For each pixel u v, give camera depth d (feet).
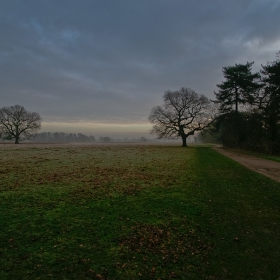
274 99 111.75
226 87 157.07
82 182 37.81
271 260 15.87
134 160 72.90
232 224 21.67
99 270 14.34
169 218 22.81
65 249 16.60
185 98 202.18
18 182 36.81
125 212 24.23
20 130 272.72
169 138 213.87
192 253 16.52
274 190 33.58
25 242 17.40
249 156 94.94
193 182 39.06
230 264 15.34
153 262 15.35
